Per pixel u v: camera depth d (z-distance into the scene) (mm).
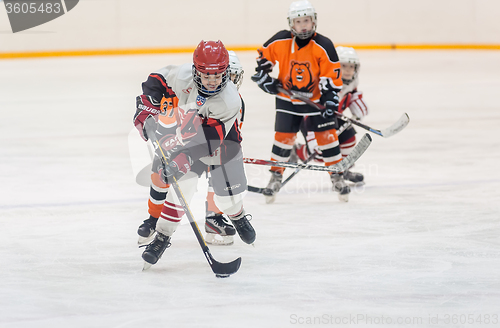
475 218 14109
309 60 15258
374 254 11742
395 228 13438
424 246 12188
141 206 15250
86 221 13945
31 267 11000
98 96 38156
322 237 12852
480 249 11977
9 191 16656
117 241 12555
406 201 15703
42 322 8727
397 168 19547
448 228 13383
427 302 9453
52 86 42469
